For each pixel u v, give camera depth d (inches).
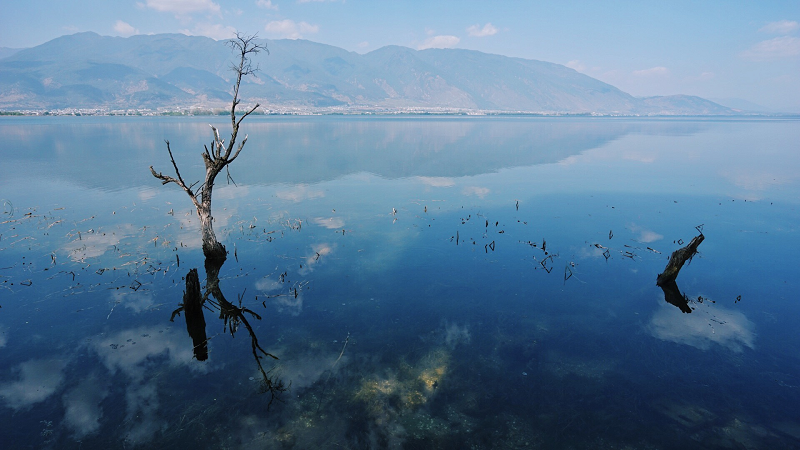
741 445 332.5
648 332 498.9
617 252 759.7
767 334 494.3
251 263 702.5
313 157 2071.9
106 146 2472.9
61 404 376.2
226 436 342.6
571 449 330.0
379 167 1755.7
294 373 422.3
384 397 387.9
